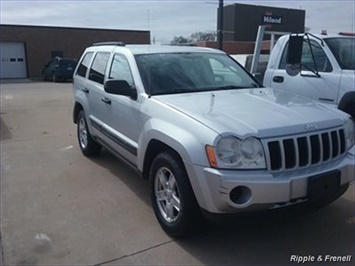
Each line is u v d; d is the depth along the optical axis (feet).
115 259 10.92
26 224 13.00
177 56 15.72
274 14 139.13
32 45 113.80
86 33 119.55
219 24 45.68
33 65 114.83
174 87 14.12
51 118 34.27
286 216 10.61
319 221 13.02
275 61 22.36
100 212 13.93
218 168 9.93
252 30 136.77
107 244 11.69
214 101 12.60
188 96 13.25
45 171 18.65
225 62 16.58
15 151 22.50
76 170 18.72
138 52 15.44
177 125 11.31
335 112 12.30
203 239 11.91
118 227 12.78
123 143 14.89
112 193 15.74
